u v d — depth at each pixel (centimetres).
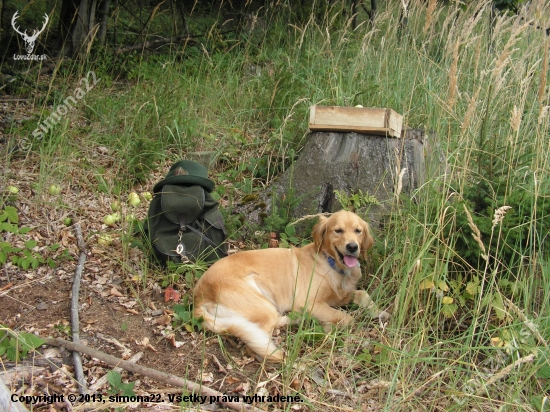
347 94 582
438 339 308
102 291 357
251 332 302
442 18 729
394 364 292
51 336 309
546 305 313
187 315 325
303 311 296
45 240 411
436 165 409
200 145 562
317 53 688
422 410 270
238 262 342
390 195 407
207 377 287
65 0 809
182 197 376
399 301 320
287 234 415
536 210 338
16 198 446
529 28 599
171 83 671
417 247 336
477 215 361
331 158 433
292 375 286
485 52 602
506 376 291
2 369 278
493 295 321
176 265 371
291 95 616
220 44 828
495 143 397
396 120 425
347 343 304
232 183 508
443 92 536
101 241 406
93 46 772
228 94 654
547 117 427
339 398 277
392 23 704
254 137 574
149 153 513
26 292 351
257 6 995
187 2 1002
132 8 990
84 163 508
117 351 303
